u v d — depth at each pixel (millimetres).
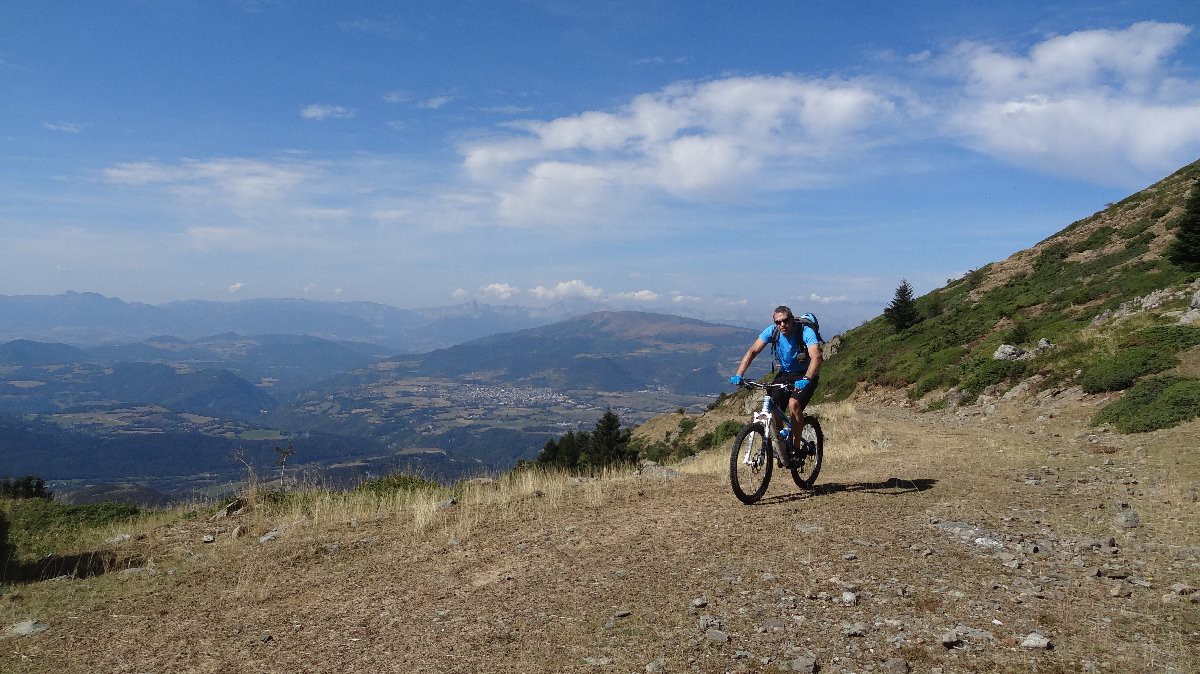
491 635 4141
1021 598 4227
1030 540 5582
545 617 4348
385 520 8008
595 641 3893
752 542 5648
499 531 6922
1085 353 18656
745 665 3443
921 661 3387
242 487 10320
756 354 7504
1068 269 39094
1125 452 9898
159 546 7621
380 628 4465
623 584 4832
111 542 7930
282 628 4633
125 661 4215
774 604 4254
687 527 6320
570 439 45875
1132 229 39969
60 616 5141
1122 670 3193
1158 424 11250
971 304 41844
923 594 4328
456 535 6898
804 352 7242
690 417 49750
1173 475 7902
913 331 40500
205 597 5484
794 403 7309
